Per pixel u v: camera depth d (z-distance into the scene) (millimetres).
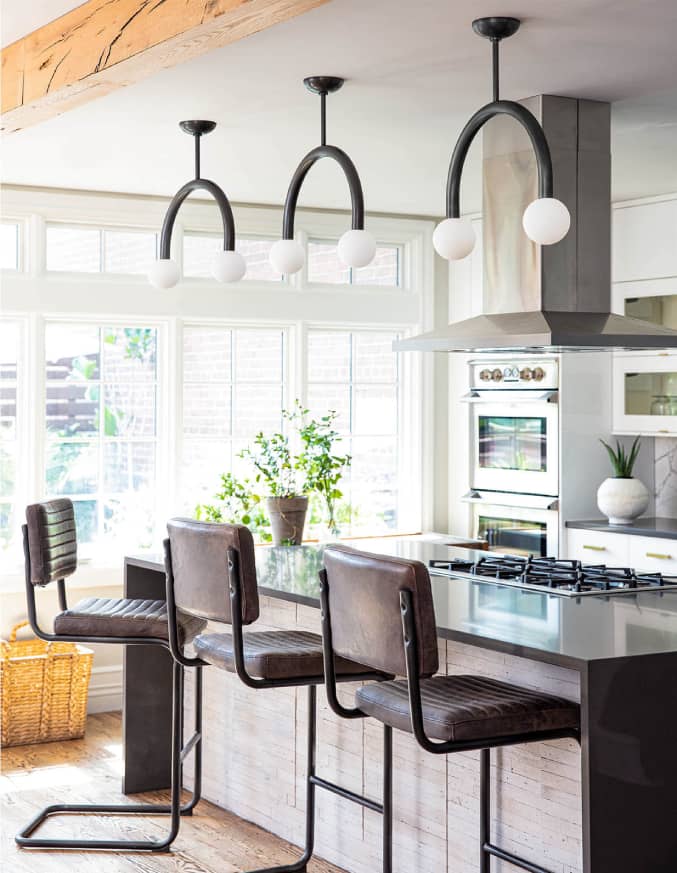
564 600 3574
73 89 3674
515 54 3676
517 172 4254
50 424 6168
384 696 3047
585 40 3541
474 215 6883
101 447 6309
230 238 4438
